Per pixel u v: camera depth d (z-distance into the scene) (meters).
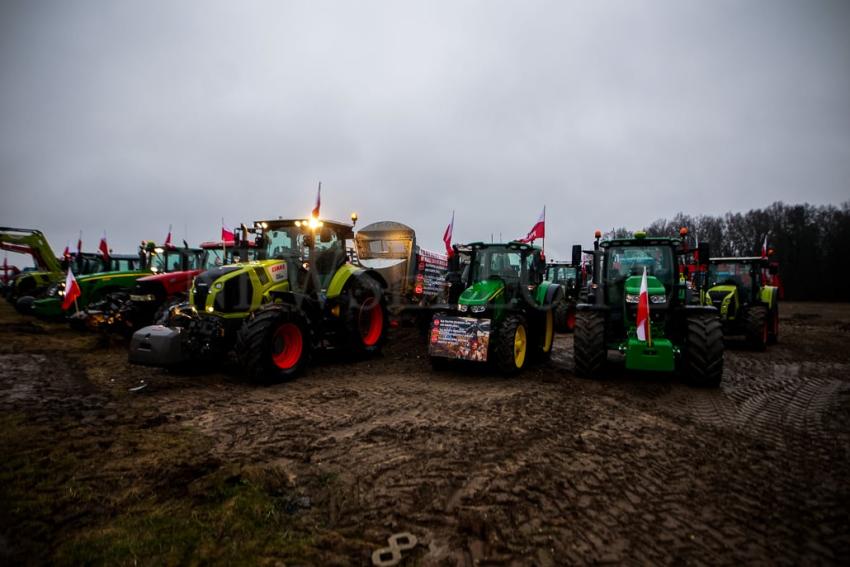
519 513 2.73
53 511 2.65
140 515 2.63
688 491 3.06
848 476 3.32
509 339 6.28
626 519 2.71
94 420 4.21
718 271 10.17
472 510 2.74
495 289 6.79
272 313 5.71
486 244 7.56
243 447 3.64
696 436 4.09
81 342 8.51
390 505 2.80
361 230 12.64
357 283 7.62
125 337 8.73
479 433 4.01
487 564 2.28
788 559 2.37
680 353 6.05
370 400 5.05
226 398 5.07
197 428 4.07
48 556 2.26
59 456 3.38
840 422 4.55
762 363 7.72
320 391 5.43
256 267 6.34
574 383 6.03
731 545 2.48
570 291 12.27
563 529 2.59
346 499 2.86
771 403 5.21
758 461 3.56
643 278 5.59
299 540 2.43
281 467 3.27
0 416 4.23
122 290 9.77
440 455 3.52
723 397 5.44
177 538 2.42
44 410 4.46
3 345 7.98
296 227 6.98
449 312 6.93
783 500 2.97
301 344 6.21
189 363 5.88
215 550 2.33
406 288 11.89
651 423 4.41
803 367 7.36
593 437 3.98
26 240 13.53
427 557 2.32
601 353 6.19
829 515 2.79
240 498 2.81
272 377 5.68
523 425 4.24
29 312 12.21
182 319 5.87
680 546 2.46
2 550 2.29
